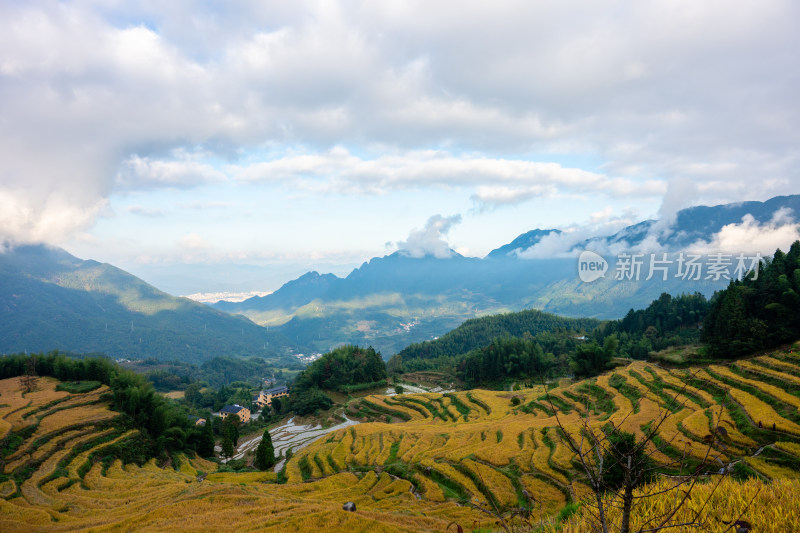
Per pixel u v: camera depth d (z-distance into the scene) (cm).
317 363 16725
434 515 3688
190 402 19550
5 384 9756
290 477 5844
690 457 4062
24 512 3966
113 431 7544
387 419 10644
